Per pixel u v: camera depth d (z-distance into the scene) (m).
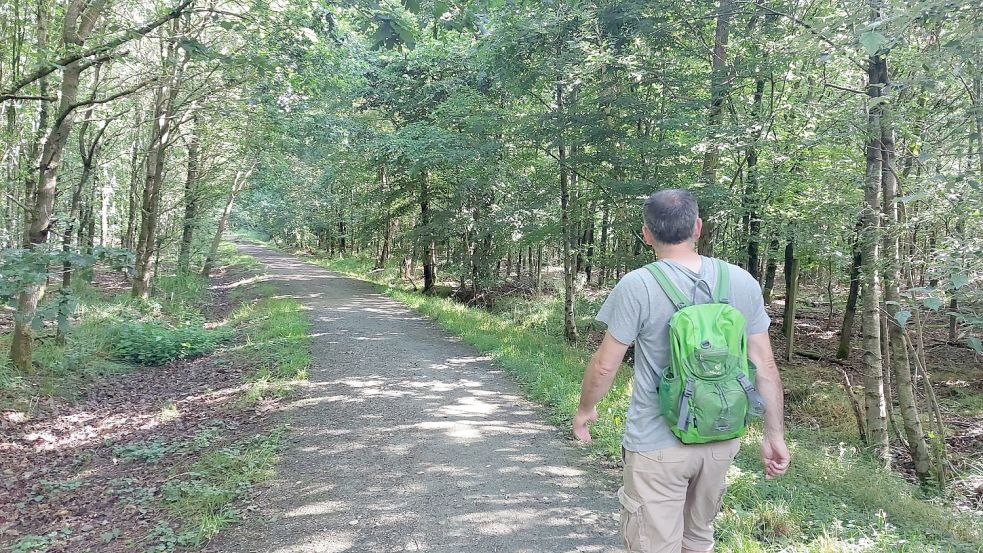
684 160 10.66
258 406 7.44
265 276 24.83
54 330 9.95
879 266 6.85
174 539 4.25
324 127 15.86
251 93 11.41
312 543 4.04
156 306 14.20
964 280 3.91
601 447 5.80
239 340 11.86
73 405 7.87
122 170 21.22
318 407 7.19
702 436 2.08
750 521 4.00
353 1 4.07
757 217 10.88
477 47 12.62
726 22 9.86
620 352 2.27
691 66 11.10
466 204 18.52
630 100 9.98
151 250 15.42
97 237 24.62
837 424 9.45
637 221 10.89
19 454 6.32
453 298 20.14
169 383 9.12
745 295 2.29
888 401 8.40
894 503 4.86
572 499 4.70
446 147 14.60
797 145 8.53
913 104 7.01
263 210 36.78
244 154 18.64
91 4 8.22
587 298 18.50
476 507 4.53
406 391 7.86
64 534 4.61
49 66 7.03
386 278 24.92
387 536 4.10
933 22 4.54
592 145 11.22
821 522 4.13
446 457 5.56
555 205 14.14
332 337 11.60
